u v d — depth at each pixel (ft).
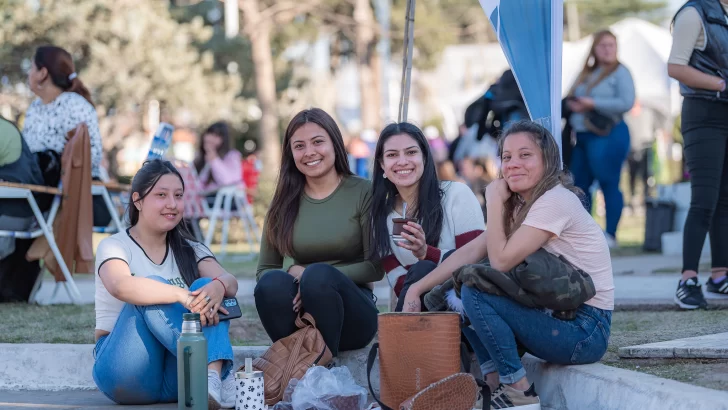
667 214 36.14
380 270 15.10
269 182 53.67
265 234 15.34
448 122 85.76
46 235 20.52
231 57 89.81
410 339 11.96
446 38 99.40
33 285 22.12
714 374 11.59
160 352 13.24
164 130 21.90
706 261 30.04
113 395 13.33
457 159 52.47
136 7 74.90
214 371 12.71
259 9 77.66
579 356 12.37
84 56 74.95
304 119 14.82
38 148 21.36
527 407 12.10
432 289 13.29
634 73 68.44
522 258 12.12
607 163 32.71
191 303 12.73
